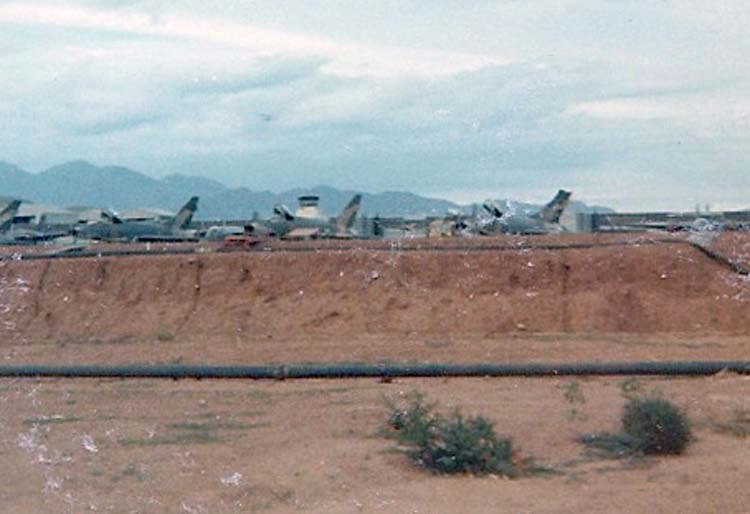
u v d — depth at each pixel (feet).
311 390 85.05
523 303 157.79
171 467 56.90
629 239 183.62
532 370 90.94
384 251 172.24
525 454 60.29
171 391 85.46
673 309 153.38
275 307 163.63
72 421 71.00
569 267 163.43
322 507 49.34
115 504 49.67
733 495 51.85
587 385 86.33
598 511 49.26
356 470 55.93
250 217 299.38
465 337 141.59
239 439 64.18
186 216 263.08
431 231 234.17
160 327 161.89
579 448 61.82
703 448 62.03
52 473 55.57
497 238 194.39
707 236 176.14
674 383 86.43
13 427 68.74
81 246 215.51
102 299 169.78
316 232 240.53
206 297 168.35
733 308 152.05
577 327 152.25
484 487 53.26
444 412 69.77
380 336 146.41
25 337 160.86
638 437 60.90
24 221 282.77
